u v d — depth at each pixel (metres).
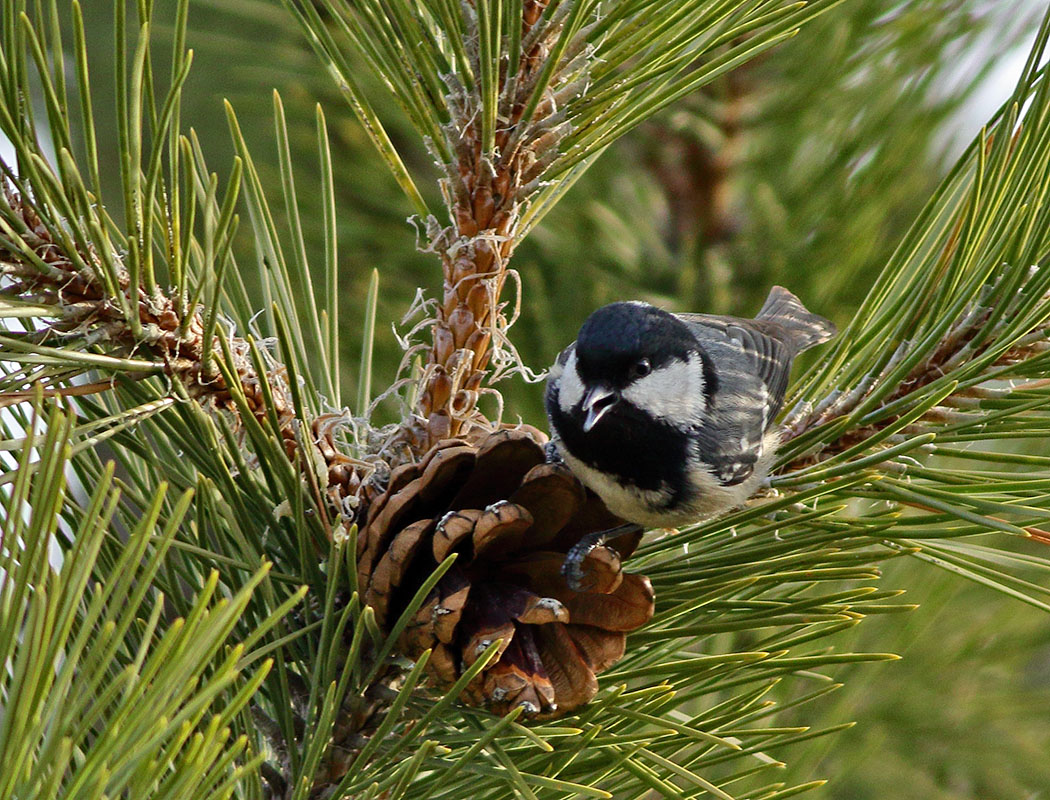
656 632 2.98
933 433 2.97
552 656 2.97
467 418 3.00
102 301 2.97
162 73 3.11
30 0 3.12
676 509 3.02
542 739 2.95
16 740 2.61
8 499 2.96
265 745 2.99
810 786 2.97
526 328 3.08
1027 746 3.06
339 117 3.09
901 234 3.08
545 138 2.99
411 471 2.98
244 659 2.96
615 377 3.02
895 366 2.99
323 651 2.97
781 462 3.00
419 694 2.98
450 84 2.99
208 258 2.97
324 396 3.00
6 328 2.98
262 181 3.09
